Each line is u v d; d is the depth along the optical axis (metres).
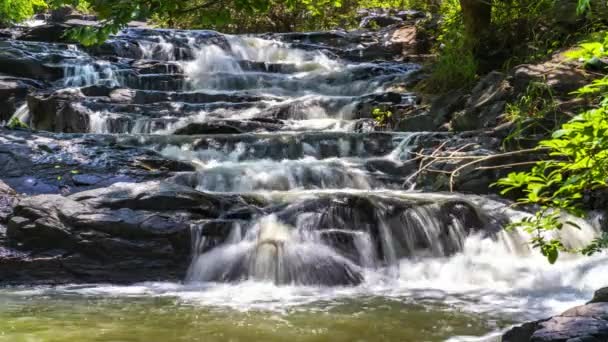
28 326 4.43
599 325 3.19
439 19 17.53
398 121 10.63
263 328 4.42
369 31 18.92
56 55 13.26
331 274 6.03
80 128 10.66
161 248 6.23
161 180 7.80
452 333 4.34
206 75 13.88
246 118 10.84
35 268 6.09
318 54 16.89
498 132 8.50
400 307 5.09
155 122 10.56
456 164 8.14
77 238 6.21
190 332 4.30
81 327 4.41
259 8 3.95
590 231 6.95
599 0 10.72
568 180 2.83
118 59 14.29
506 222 6.92
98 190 6.91
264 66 15.51
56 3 3.64
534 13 12.06
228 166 8.34
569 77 9.08
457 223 6.81
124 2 3.43
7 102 11.39
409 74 13.09
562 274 6.14
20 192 7.25
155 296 5.49
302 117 11.45
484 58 12.09
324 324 4.54
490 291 5.72
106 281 6.08
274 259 6.13
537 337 3.19
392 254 6.55
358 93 13.43
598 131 2.57
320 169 8.39
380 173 8.57
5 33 15.77
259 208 6.88
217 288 5.85
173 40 16.06
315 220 6.65
